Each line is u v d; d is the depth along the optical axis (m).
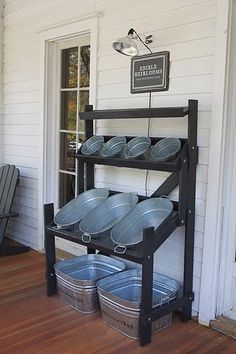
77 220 3.13
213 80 2.71
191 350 2.52
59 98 4.25
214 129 2.70
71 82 4.13
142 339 2.55
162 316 2.67
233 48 2.66
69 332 2.70
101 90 3.58
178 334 2.71
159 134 3.12
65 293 3.09
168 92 3.03
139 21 3.20
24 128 4.60
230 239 2.82
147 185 3.25
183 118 2.94
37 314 2.95
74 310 3.02
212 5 2.70
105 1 3.47
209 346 2.57
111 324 2.77
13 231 4.91
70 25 3.83
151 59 3.10
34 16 4.31
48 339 2.61
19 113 4.67
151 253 2.54
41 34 4.20
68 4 3.86
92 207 3.33
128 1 3.27
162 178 3.13
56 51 4.21
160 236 2.60
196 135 2.76
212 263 2.77
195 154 2.77
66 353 2.46
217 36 2.67
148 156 2.94
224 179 2.74
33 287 3.45
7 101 4.89
